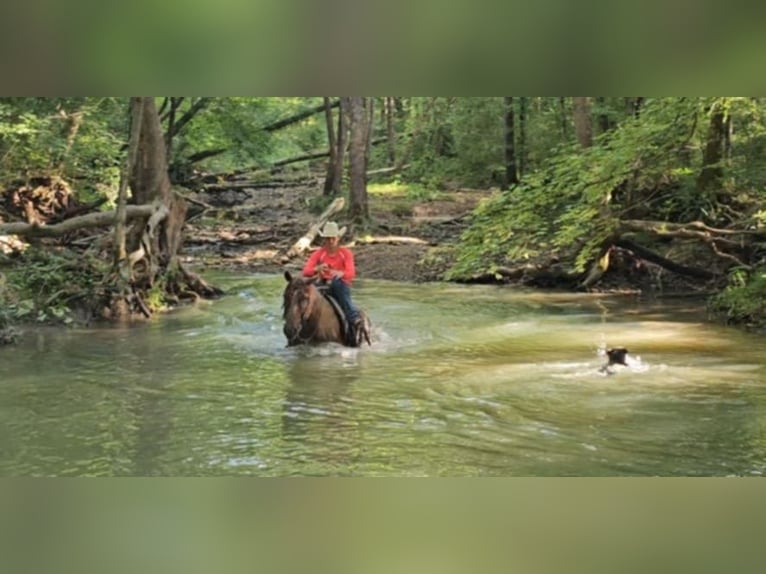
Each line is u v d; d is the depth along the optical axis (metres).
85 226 14.39
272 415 7.98
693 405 8.23
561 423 7.64
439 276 18.78
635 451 6.78
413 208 28.56
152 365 10.22
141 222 14.98
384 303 15.30
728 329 12.55
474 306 15.01
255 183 31.50
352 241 22.83
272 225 25.27
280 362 10.38
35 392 8.89
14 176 17.98
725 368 9.84
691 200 16.84
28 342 11.70
